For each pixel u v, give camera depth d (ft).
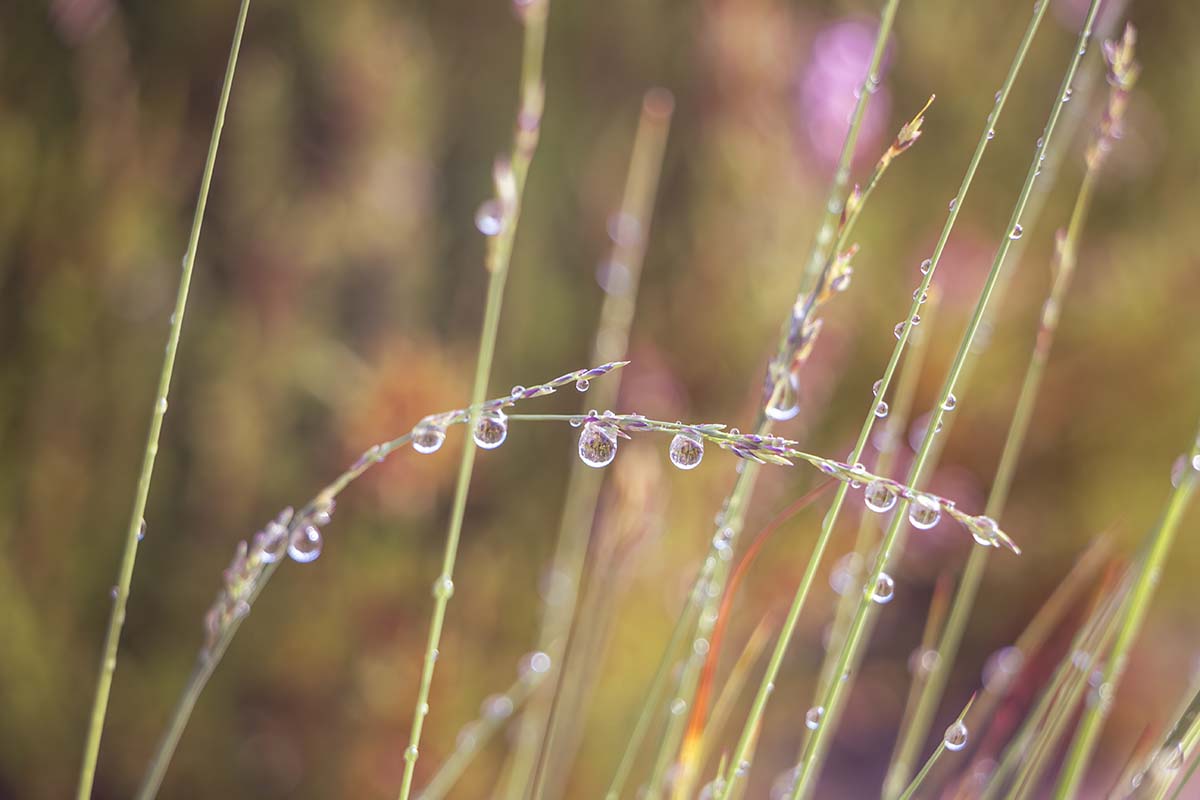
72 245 1.65
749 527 1.85
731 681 1.16
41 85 1.63
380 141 1.68
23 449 1.66
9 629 1.62
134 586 1.69
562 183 2.07
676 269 1.98
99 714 1.08
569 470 1.90
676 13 2.02
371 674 1.66
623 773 1.14
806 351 1.07
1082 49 1.07
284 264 1.64
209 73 1.68
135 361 1.67
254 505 1.67
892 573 2.25
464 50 2.05
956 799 1.19
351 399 1.65
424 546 1.74
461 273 1.97
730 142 1.93
